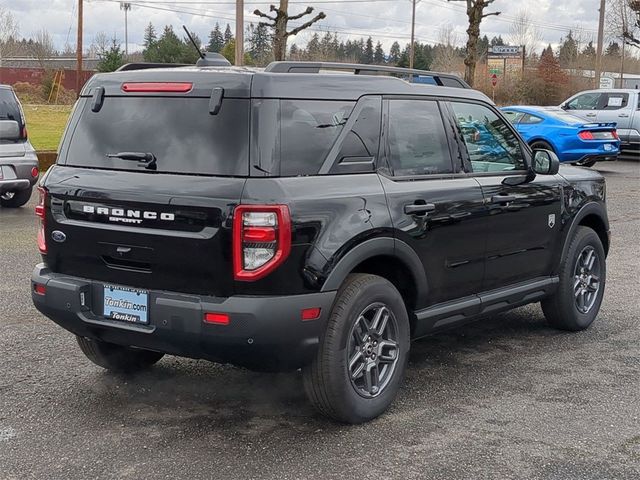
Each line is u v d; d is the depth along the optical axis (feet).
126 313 14.24
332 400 14.34
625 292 26.14
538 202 19.31
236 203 13.06
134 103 14.74
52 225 15.14
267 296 13.19
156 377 17.47
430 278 16.22
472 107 18.26
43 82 170.91
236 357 13.43
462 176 17.34
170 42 152.25
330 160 14.38
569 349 20.01
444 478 12.84
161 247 13.67
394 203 15.20
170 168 13.93
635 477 13.01
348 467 13.19
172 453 13.66
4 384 16.83
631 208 45.98
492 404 16.15
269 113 13.61
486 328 21.91
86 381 17.11
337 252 13.85
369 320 15.06
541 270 20.01
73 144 15.42
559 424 15.16
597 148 60.64
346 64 15.94
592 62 246.68
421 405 16.06
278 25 55.47
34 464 13.19
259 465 13.23
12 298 23.48
